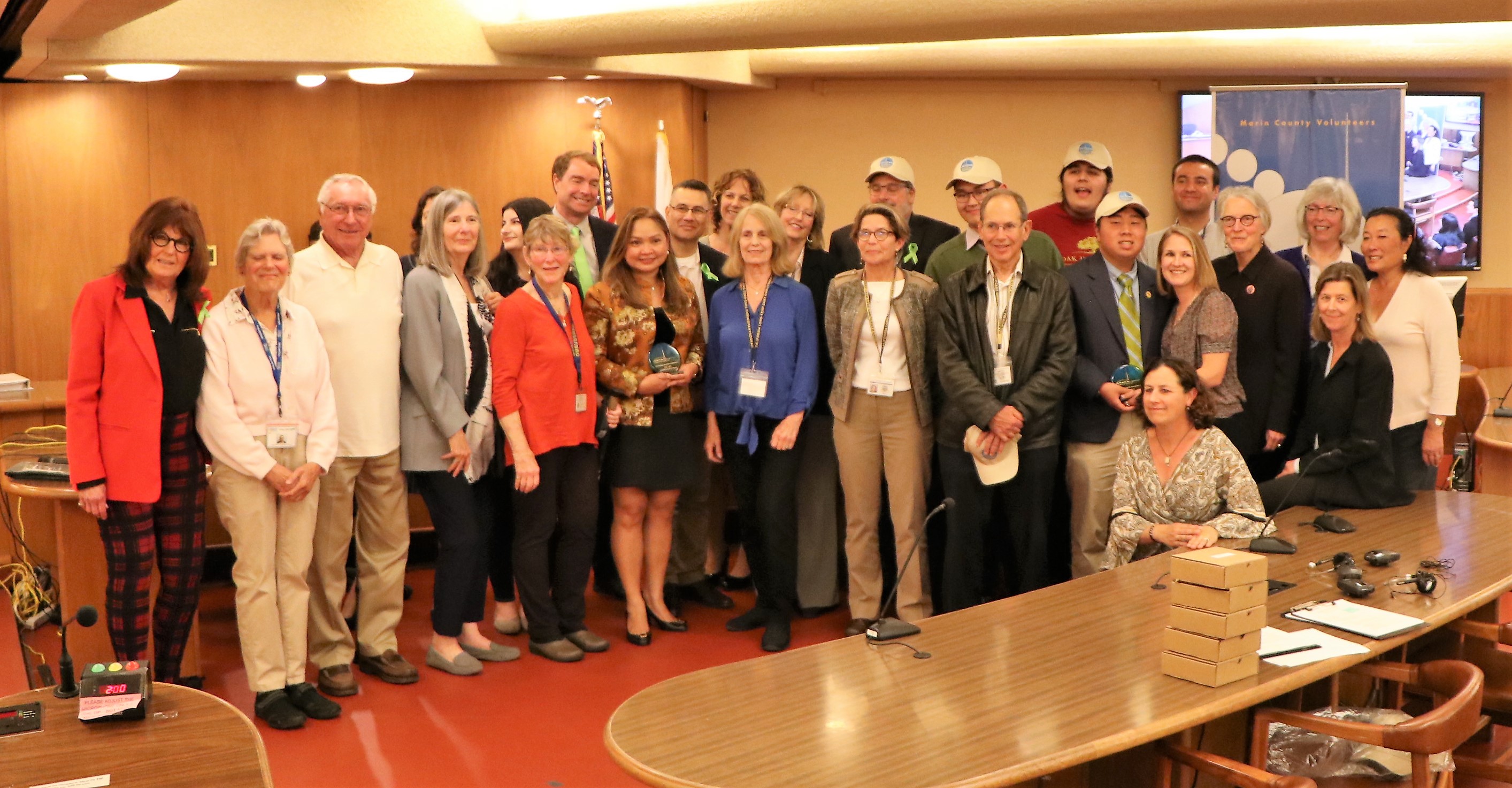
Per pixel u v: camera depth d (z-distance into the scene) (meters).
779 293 4.77
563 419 4.49
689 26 5.20
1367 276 5.20
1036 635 2.94
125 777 2.16
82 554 4.24
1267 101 7.44
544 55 6.25
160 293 3.74
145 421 3.68
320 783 3.52
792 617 5.03
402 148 7.54
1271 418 4.72
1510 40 7.29
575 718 4.06
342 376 4.15
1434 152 8.50
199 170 7.30
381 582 4.43
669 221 5.06
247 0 5.64
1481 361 8.66
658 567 5.02
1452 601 3.20
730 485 5.71
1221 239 6.76
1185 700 2.50
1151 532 3.90
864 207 4.69
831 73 7.98
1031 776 2.19
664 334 4.79
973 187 5.07
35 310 7.23
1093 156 5.51
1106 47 7.54
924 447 4.75
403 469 4.36
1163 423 4.00
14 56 5.40
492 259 4.94
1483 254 8.66
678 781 2.14
